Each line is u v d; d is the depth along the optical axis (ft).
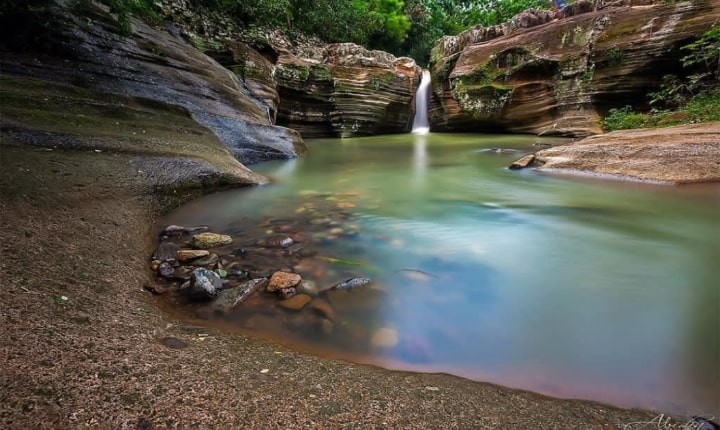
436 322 7.43
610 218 14.42
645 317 7.80
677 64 36.42
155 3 35.22
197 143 20.26
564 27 44.60
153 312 6.67
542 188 19.60
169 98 25.45
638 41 37.96
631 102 39.78
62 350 4.58
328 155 34.24
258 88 40.47
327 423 4.11
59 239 8.19
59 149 13.87
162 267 8.93
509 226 13.53
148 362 4.74
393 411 4.47
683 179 18.80
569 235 12.59
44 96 17.29
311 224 13.44
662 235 12.55
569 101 43.32
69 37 22.48
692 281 9.33
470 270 9.89
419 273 9.53
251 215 14.29
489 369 6.10
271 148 28.43
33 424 3.43
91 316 5.71
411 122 62.28
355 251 11.00
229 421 3.94
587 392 5.58
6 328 4.73
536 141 41.57
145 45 27.61
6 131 13.55
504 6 82.84
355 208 15.76
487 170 25.50
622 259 10.71
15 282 6.03
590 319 7.64
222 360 5.21
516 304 8.23
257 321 7.16
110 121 18.42
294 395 4.57
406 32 92.17
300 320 7.26
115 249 8.84
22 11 19.65
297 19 58.03
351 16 66.13
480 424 4.38
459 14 105.09
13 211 8.59
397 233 12.67
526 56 46.98
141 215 11.90
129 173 13.80
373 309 7.81
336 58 55.62
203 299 7.70
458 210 15.64
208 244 10.85
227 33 42.86
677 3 37.52
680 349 6.68
